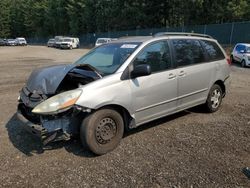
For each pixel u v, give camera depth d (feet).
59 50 140.26
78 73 15.89
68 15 239.91
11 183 12.41
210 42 21.76
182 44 19.15
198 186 12.04
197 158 14.40
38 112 13.82
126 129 16.38
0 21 318.24
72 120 14.48
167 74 17.54
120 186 12.10
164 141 16.51
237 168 13.43
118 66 15.90
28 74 44.96
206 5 126.82
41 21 286.87
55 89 14.65
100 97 14.53
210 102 21.42
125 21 173.68
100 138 14.84
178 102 18.66
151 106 16.94
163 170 13.29
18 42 214.90
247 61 59.98
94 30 213.05
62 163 14.11
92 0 207.41
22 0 322.55
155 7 161.79
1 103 25.38
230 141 16.48
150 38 17.58
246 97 27.76
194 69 19.40
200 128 18.57
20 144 16.28
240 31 99.71
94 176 12.89
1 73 46.32
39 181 12.55
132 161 14.19
